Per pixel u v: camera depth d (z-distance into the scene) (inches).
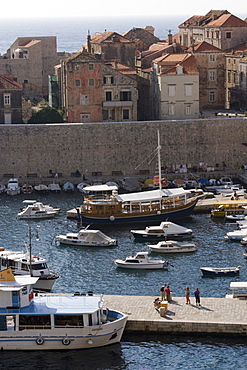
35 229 5851.4
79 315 3836.1
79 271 5032.0
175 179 7819.9
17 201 7071.9
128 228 6215.6
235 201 6628.9
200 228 6117.1
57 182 7706.7
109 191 7317.9
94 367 3703.3
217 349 3816.4
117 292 4621.1
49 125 7834.6
